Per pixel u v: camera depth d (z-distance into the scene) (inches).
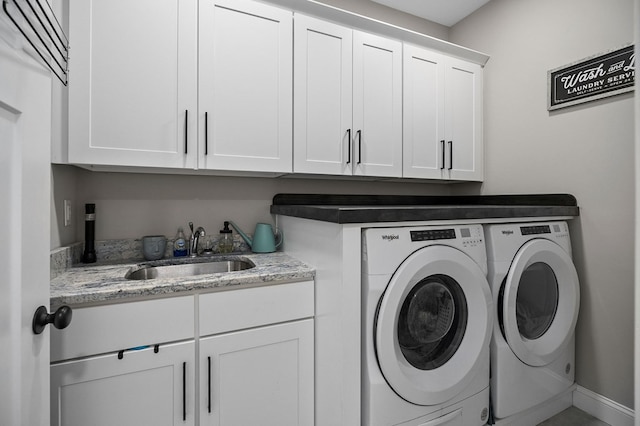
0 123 21.2
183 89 55.2
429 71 81.0
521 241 61.3
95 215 62.1
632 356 61.8
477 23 92.3
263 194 77.6
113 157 50.7
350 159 70.7
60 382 39.1
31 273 25.6
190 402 45.7
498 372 57.8
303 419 53.4
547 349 63.0
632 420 61.0
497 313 58.6
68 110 48.3
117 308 42.0
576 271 70.2
